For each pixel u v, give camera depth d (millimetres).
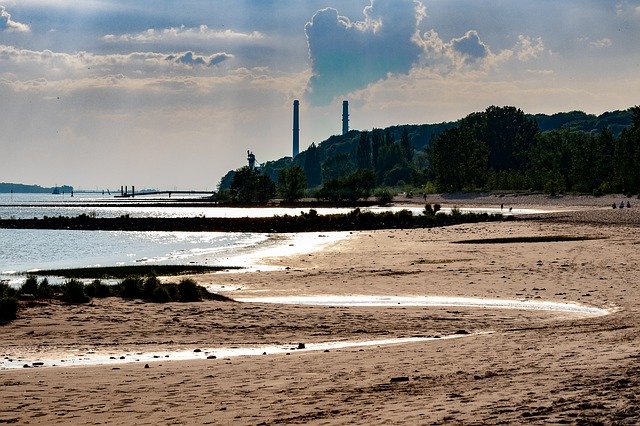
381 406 17453
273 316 38625
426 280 55000
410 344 28625
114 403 19766
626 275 53219
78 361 27812
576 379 18328
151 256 93688
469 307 41781
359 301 45625
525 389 17750
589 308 39812
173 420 17547
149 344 31719
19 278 67125
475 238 100750
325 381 21500
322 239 116750
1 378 23719
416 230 129125
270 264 75438
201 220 167750
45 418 18266
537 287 48812
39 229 170125
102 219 179000
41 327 35281
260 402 19094
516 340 27469
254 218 165875
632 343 24062
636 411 14656
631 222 123188
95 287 45281
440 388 19047
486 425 14586
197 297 45469
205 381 22516
